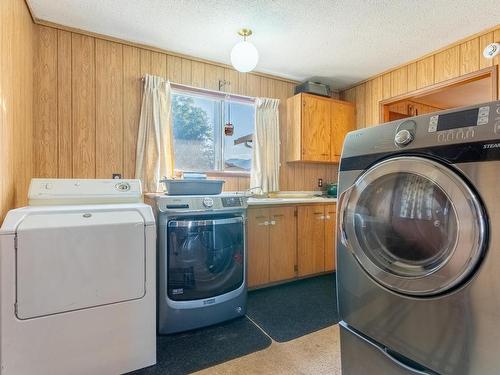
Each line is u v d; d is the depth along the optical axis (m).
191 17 2.27
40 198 1.70
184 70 2.94
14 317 1.24
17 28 1.81
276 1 2.07
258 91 3.37
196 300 1.93
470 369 0.83
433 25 2.37
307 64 3.13
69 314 1.34
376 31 2.46
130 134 2.68
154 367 1.56
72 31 2.44
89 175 2.51
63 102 2.42
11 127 1.64
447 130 0.91
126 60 2.67
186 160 2.99
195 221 1.95
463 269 0.83
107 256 1.43
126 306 1.47
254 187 3.23
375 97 3.50
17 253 1.25
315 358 1.64
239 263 2.14
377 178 1.10
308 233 2.99
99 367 1.41
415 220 1.02
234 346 1.77
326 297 2.56
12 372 1.24
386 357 1.07
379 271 1.10
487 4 2.09
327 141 3.51
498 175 0.77
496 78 2.40
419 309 0.96
